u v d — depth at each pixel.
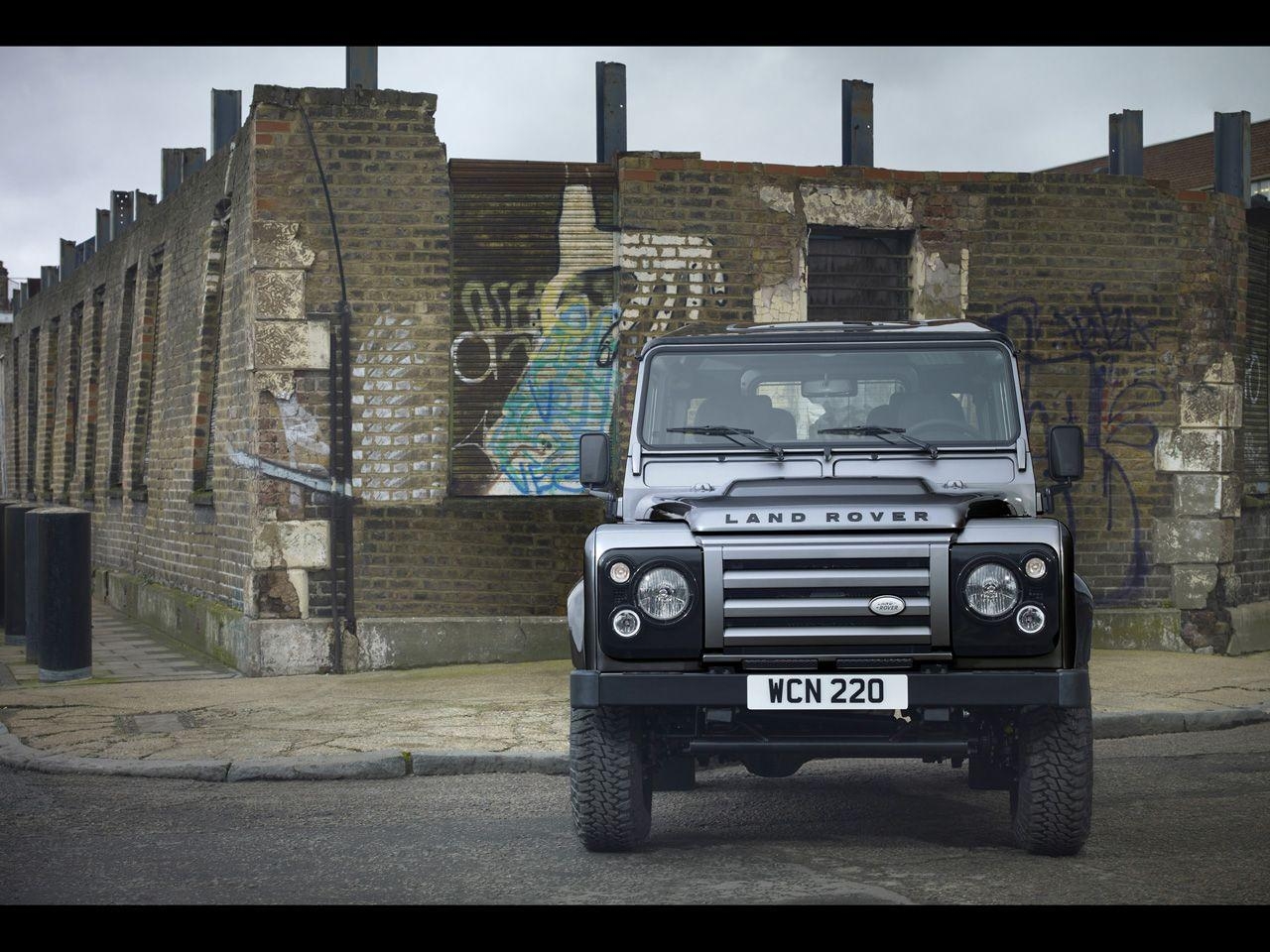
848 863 6.02
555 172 13.03
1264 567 15.38
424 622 12.79
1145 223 14.03
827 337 6.97
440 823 7.08
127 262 20.58
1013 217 13.80
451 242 13.02
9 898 5.60
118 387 21.06
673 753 6.18
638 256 13.04
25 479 30.83
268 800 7.73
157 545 17.78
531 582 12.95
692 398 6.95
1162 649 13.86
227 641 13.52
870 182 13.51
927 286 13.66
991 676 5.64
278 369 12.74
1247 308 15.61
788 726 6.04
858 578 5.72
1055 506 13.80
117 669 13.38
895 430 6.80
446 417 12.92
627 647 5.80
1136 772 8.37
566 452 13.04
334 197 12.84
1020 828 6.06
